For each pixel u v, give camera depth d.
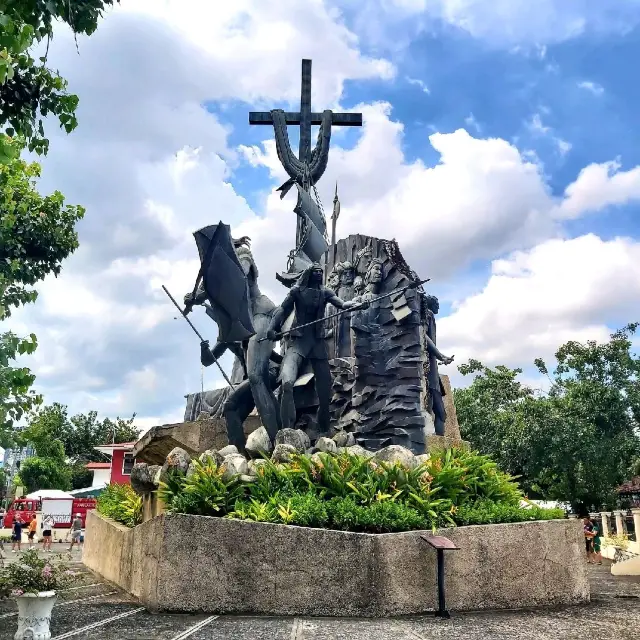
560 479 28.09
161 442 12.03
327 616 7.10
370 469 8.92
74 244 12.45
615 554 17.89
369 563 7.30
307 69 16.36
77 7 6.93
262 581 7.26
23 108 7.56
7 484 44.78
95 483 38.72
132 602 8.28
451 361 12.33
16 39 5.69
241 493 8.38
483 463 9.84
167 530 7.38
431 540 7.28
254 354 11.10
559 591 8.11
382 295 11.45
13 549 21.30
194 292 10.95
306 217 14.84
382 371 11.20
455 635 6.01
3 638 5.96
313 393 11.27
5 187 10.66
